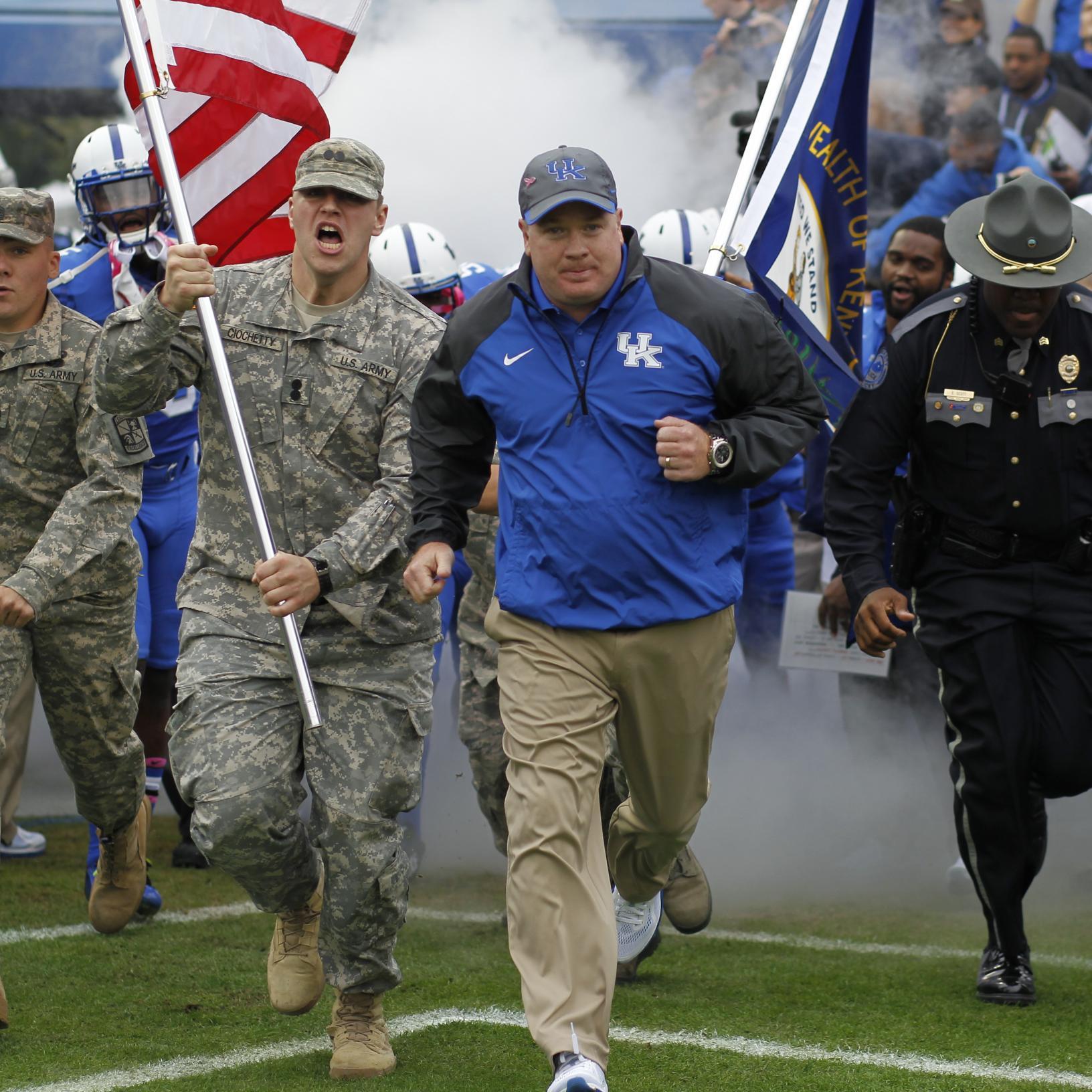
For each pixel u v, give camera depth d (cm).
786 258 2172
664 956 2038
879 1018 1775
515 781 1436
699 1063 1614
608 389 1440
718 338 1448
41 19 4381
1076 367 1767
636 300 1447
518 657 1466
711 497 1466
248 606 1625
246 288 1650
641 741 1512
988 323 1780
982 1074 1582
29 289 1827
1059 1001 1845
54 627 1881
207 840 1551
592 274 1420
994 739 1792
